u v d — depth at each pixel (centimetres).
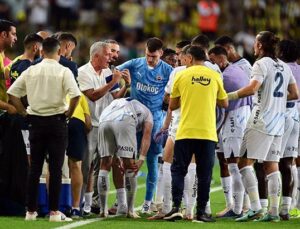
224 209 3038
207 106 2661
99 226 2556
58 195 2653
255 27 6800
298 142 2961
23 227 2508
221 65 2898
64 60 2791
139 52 6469
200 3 6925
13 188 2809
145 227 2539
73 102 2614
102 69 2939
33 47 2845
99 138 2792
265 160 2755
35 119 2631
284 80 2756
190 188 2755
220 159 2955
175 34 6800
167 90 2838
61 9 6931
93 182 2975
